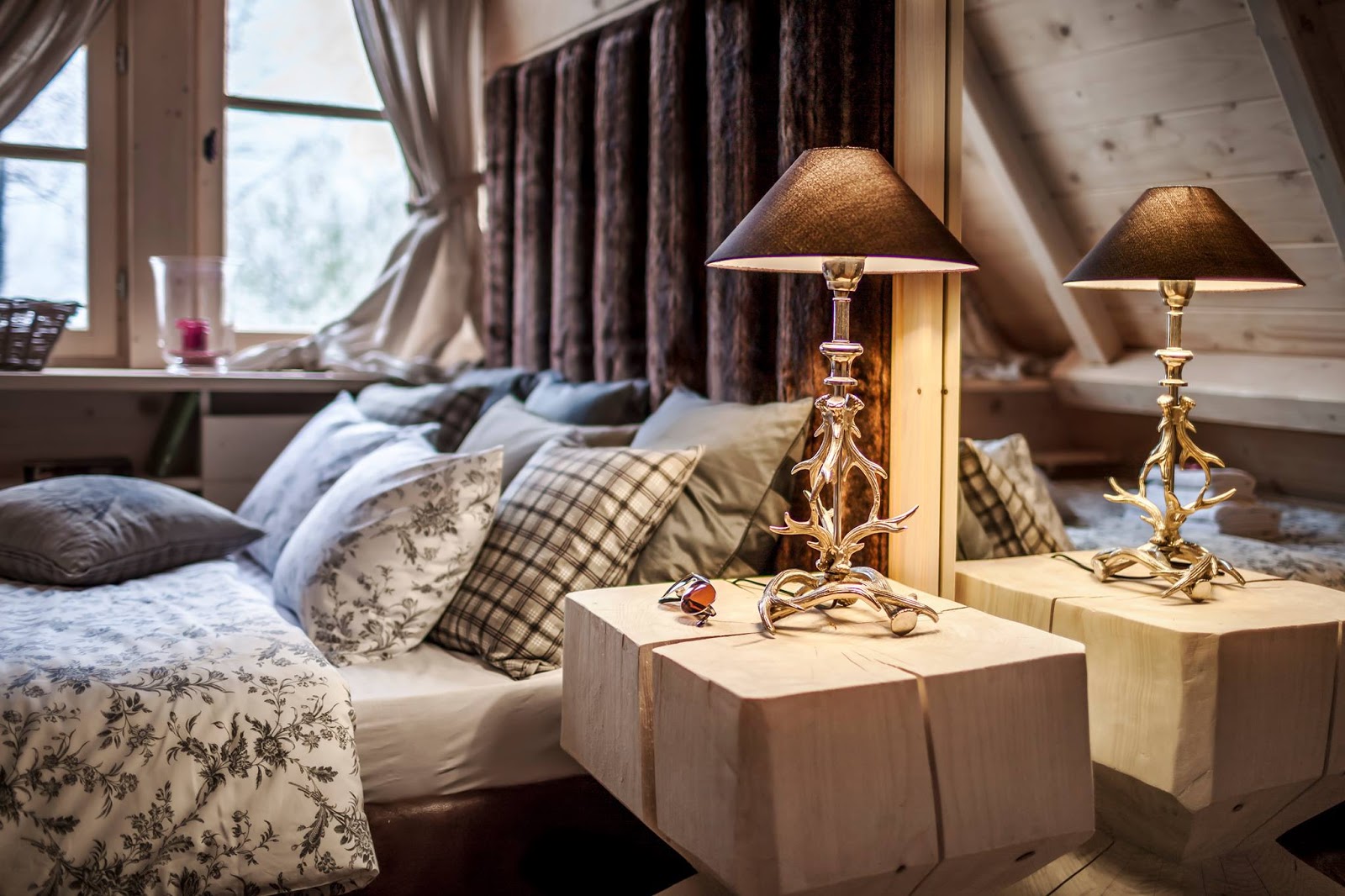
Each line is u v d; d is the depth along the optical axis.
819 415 2.16
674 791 1.51
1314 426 1.70
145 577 2.50
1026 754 1.50
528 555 2.10
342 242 3.93
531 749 1.96
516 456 2.58
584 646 1.80
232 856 1.61
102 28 3.55
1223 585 1.84
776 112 2.29
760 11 2.30
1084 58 1.93
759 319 2.33
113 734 1.61
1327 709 1.64
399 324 3.77
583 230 3.07
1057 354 2.13
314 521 2.30
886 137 2.12
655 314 2.68
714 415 2.31
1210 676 1.55
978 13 2.08
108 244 3.61
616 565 2.10
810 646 1.58
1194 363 1.90
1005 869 1.56
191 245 3.70
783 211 1.60
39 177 3.52
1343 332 1.65
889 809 1.41
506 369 3.46
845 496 2.15
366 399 3.39
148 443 3.68
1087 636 1.72
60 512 2.45
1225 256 1.65
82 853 1.54
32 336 3.21
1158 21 1.81
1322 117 1.61
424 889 1.87
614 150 2.85
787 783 1.35
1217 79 1.74
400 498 2.15
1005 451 2.20
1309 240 1.67
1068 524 2.10
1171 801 1.63
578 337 3.09
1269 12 1.65
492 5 3.79
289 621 2.28
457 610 2.14
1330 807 1.73
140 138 3.61
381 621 2.08
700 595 1.72
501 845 1.93
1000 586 1.91
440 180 3.83
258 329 3.83
